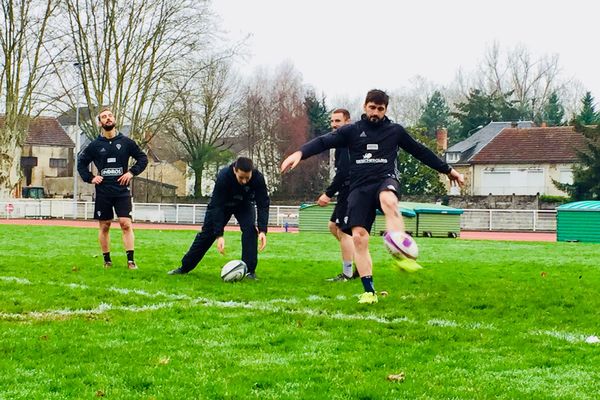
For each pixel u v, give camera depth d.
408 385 4.61
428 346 5.76
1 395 4.34
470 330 6.42
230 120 68.88
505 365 5.16
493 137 70.69
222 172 10.16
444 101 103.06
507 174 66.62
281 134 76.12
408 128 67.50
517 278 10.60
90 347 5.56
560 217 24.41
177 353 5.43
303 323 6.66
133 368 4.96
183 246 17.11
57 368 4.95
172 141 80.25
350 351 5.58
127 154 11.38
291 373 4.87
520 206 52.62
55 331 6.15
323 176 72.19
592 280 10.30
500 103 86.69
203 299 8.30
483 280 10.30
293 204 57.06
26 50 46.78
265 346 5.70
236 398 4.34
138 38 47.19
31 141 81.56
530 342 5.94
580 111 90.38
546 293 8.66
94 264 11.84
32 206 47.28
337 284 9.79
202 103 56.31
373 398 4.36
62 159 83.75
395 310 7.50
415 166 63.81
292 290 9.12
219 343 5.80
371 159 7.93
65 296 8.20
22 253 14.30
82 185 76.25
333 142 7.96
